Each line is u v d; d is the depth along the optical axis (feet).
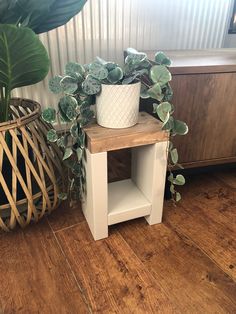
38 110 2.65
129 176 3.85
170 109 2.39
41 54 2.11
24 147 2.39
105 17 4.10
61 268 2.40
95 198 2.52
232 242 2.70
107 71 2.26
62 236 2.77
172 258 2.51
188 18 4.64
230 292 2.19
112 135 2.33
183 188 3.57
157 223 2.96
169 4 4.41
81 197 2.97
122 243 2.68
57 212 3.12
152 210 2.86
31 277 2.31
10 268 2.40
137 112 2.51
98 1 3.95
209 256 2.54
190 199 3.36
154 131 2.45
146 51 3.96
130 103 2.37
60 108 2.35
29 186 2.47
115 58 4.42
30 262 2.46
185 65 2.77
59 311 2.05
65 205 3.23
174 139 3.08
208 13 4.72
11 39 1.93
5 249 2.59
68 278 2.31
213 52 3.98
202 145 3.24
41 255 2.53
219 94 2.99
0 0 2.00
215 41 5.02
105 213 2.63
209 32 4.90
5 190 2.36
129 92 2.32
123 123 2.43
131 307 2.08
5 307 2.07
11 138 2.40
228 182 3.72
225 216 3.07
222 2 4.70
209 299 2.14
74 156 2.71
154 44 4.62
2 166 2.45
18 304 2.10
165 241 2.71
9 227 2.60
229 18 4.91
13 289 2.21
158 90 2.35
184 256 2.53
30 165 2.43
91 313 2.03
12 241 2.69
